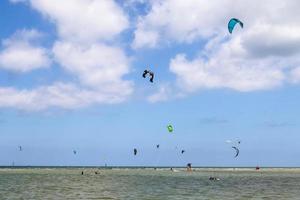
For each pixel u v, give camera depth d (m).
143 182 84.62
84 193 56.81
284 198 51.41
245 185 76.31
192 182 85.19
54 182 82.62
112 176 114.62
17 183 78.19
